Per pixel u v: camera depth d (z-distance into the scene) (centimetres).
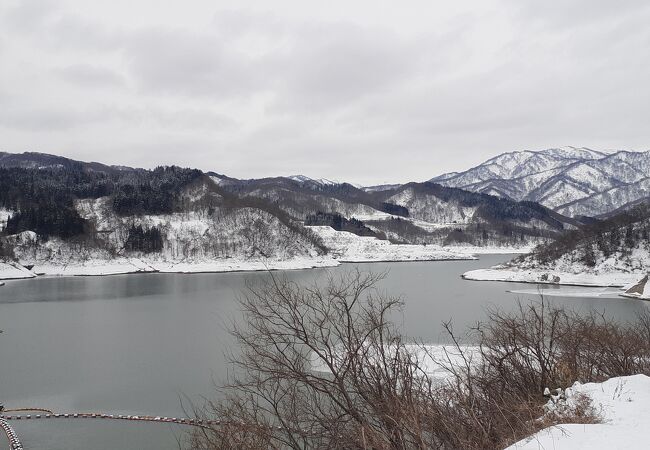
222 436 1000
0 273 11569
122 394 3086
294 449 937
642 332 2028
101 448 2381
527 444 739
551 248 11194
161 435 2475
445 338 3597
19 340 4650
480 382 1166
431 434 945
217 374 3325
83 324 5444
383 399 926
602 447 680
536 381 1282
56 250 13662
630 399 948
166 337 4650
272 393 1321
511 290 8081
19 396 3106
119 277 11875
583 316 3900
